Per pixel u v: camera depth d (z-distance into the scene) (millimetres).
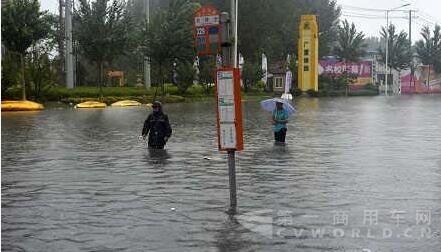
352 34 86375
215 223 7680
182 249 6539
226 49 8234
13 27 38906
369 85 85625
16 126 24172
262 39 76938
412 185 10430
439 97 72625
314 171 12062
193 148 16250
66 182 10836
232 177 8641
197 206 8719
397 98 67562
